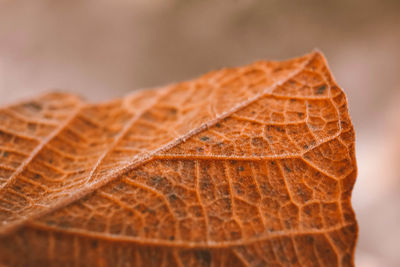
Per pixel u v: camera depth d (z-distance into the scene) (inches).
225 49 6.8
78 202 4.1
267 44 6.6
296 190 4.2
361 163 6.5
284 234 4.1
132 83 7.0
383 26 6.6
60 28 7.0
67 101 4.9
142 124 4.7
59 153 4.5
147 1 7.2
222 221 4.1
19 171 4.3
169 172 4.2
